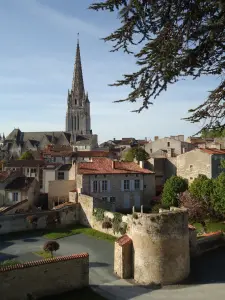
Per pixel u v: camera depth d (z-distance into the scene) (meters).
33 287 20.34
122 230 34.06
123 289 22.30
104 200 43.00
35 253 29.86
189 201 38.62
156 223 23.27
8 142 125.06
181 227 23.78
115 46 9.92
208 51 9.09
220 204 37.03
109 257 28.98
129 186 47.09
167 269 23.06
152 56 9.42
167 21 9.23
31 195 47.59
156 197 48.38
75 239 34.94
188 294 21.11
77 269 22.27
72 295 21.20
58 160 81.38
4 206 45.38
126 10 8.93
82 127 148.50
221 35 8.75
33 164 67.62
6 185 47.19
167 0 8.91
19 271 19.89
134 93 10.04
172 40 9.19
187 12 9.04
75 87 150.12
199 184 40.19
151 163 57.03
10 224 37.25
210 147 54.62
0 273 19.16
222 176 38.22
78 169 46.12
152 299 20.52
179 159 52.97
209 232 33.44
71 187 48.50
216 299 20.14
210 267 25.56
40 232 37.56
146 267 23.34
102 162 48.91
